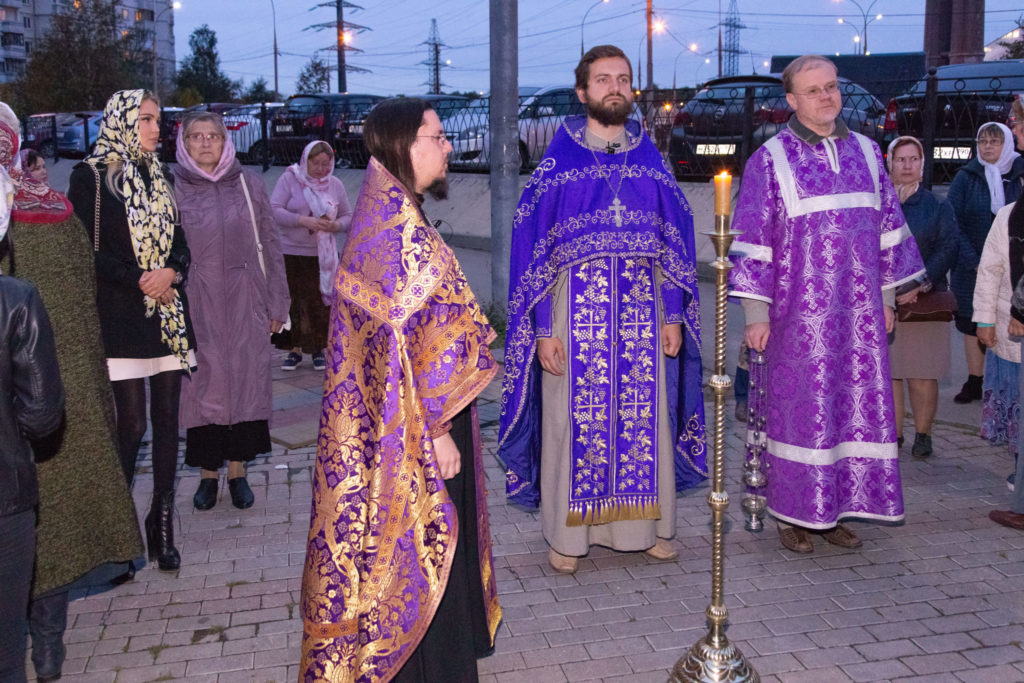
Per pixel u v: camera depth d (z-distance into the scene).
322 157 7.05
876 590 3.79
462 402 2.62
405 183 2.64
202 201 4.41
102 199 3.70
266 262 4.73
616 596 3.77
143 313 3.81
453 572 2.76
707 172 12.46
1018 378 4.64
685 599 3.74
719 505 2.90
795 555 4.14
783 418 4.08
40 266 3.12
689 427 4.22
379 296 2.56
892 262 4.13
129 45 46.94
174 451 3.99
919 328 5.15
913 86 11.95
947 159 11.41
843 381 4.07
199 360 4.44
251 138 19.16
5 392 2.43
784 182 3.99
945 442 5.60
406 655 2.60
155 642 3.44
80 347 3.22
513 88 7.90
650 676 3.18
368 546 2.58
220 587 3.86
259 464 5.34
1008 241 4.24
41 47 43.66
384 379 2.55
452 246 12.78
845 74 18.31
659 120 12.87
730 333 8.18
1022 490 4.27
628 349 3.90
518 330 3.92
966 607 3.64
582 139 3.95
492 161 8.06
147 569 4.03
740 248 4.06
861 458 4.11
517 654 3.33
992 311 4.64
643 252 3.83
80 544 3.18
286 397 6.64
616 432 3.92
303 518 4.58
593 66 3.80
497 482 5.05
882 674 3.17
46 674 3.15
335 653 2.62
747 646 3.37
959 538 4.29
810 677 3.16
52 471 3.10
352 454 2.62
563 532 3.93
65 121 25.70
